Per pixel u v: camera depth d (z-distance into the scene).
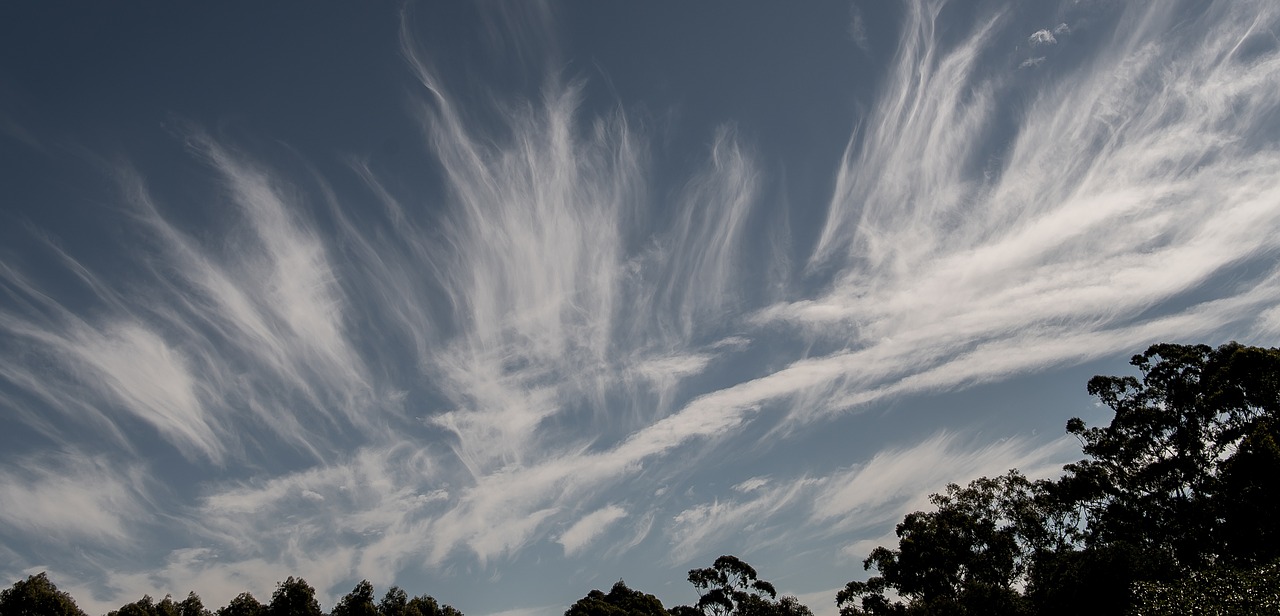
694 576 79.06
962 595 47.12
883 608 55.03
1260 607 28.17
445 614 51.81
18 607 34.75
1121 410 48.12
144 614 39.91
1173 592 32.72
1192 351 45.84
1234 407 41.06
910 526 55.91
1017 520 50.91
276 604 43.19
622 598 74.31
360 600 45.34
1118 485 46.88
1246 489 37.22
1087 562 39.56
